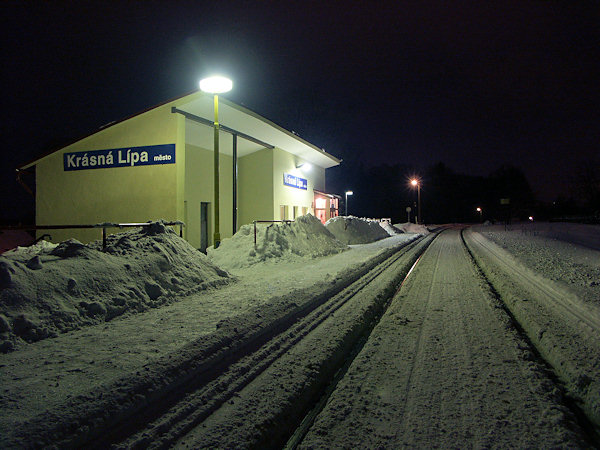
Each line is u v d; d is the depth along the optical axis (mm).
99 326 5578
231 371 3967
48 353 4453
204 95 17188
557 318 6059
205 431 2916
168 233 9359
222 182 26000
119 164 18719
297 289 7965
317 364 4195
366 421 3150
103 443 2709
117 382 3395
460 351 4750
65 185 19609
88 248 7148
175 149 17828
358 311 6461
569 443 2791
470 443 2812
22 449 2475
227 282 9094
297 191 32219
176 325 5609
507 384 3803
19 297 5301
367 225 27562
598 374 3934
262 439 2871
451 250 19609
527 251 15859
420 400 3490
